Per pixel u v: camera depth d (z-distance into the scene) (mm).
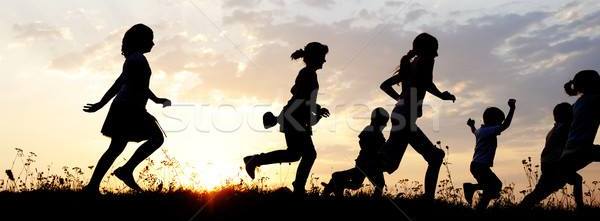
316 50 6117
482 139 6898
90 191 5488
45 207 5156
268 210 5379
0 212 4934
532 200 6102
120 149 5652
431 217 5617
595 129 5973
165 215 5020
